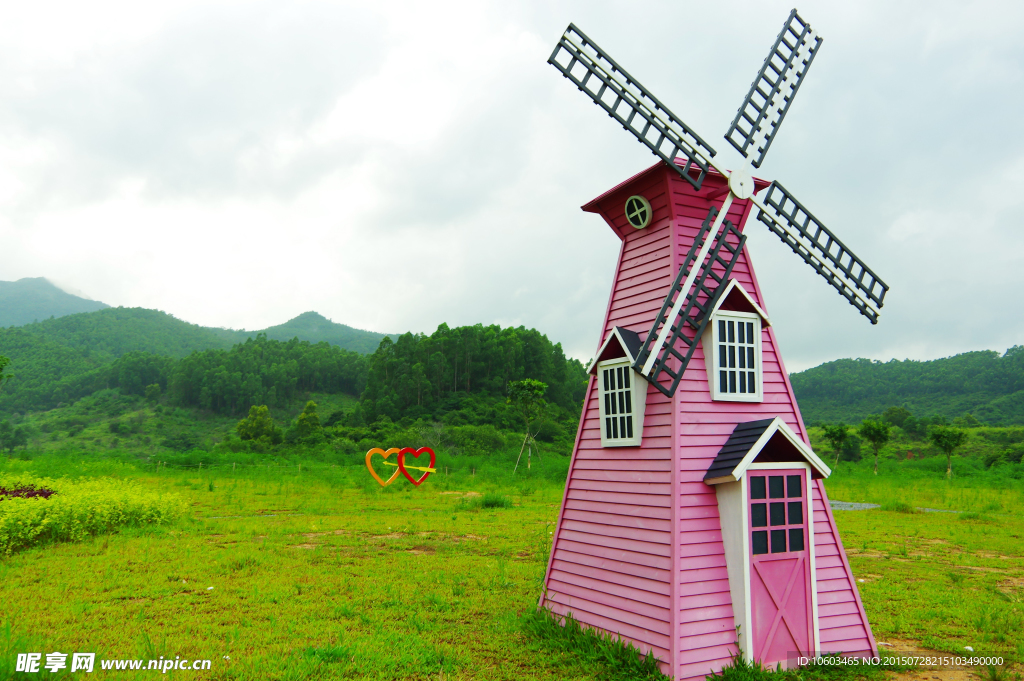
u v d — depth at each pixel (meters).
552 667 7.69
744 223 9.55
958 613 10.51
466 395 101.00
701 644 7.47
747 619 7.57
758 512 7.89
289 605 10.09
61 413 143.00
